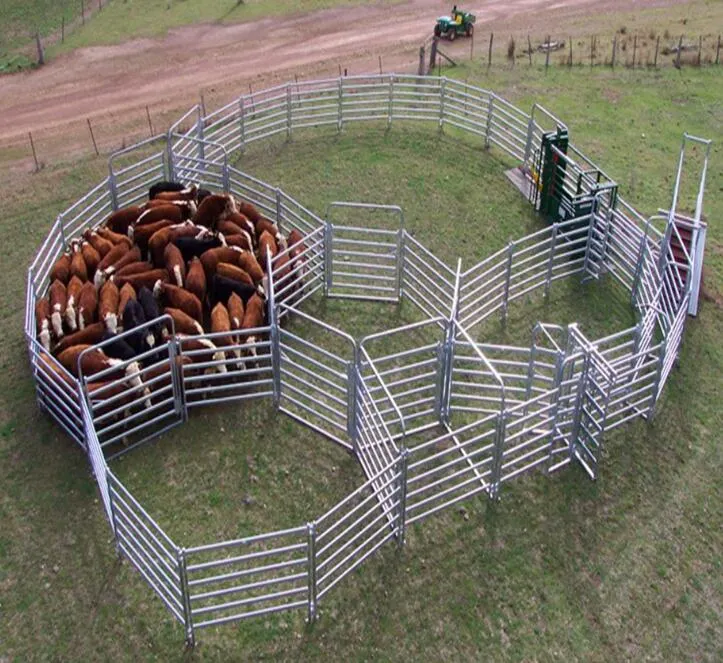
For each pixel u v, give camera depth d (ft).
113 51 103.65
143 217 59.31
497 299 57.57
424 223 67.31
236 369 51.21
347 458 47.67
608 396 45.24
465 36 106.73
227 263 55.52
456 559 42.45
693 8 118.32
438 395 48.88
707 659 38.91
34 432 48.67
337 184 72.02
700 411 51.29
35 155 77.61
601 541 43.65
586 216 59.36
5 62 100.32
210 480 46.21
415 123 81.76
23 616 39.55
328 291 59.62
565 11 118.11
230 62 100.94
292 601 40.29
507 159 76.07
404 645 38.73
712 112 86.94
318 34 109.29
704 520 44.91
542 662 38.40
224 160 66.39
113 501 40.68
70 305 51.42
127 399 47.67
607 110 86.74
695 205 70.74
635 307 59.21
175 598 38.60
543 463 47.19
